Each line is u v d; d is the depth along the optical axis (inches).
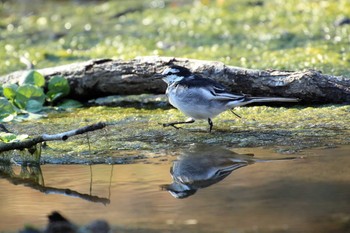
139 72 588.7
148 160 453.4
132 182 406.0
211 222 328.8
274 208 343.6
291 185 379.6
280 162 429.4
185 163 441.1
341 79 556.1
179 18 930.1
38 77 606.5
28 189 406.0
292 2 964.0
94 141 503.5
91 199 377.1
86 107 617.3
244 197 363.6
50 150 485.7
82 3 1063.0
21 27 948.0
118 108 608.4
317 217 328.8
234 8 963.3
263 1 984.9
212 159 446.6
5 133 480.1
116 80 599.2
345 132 494.0
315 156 438.9
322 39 784.3
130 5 1023.0
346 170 403.5
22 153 467.8
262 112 560.7
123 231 322.7
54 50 820.6
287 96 556.4
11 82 627.8
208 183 395.5
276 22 876.6
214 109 495.2
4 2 1071.0
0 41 876.6
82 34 892.6
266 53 741.3
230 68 561.9
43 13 1015.6
